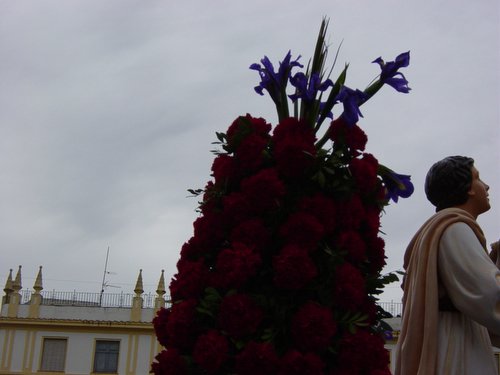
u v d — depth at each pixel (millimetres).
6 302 36875
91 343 35875
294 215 4375
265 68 4957
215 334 4258
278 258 4258
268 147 4711
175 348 4535
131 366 35438
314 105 4812
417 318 3354
